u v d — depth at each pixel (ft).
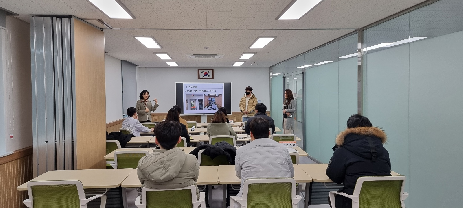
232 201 9.45
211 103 42.11
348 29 17.97
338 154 9.34
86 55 15.72
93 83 16.52
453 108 11.27
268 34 19.29
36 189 8.65
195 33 18.83
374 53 16.74
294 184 8.63
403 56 14.21
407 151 13.91
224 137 17.22
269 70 43.91
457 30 11.07
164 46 23.97
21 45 15.12
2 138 13.60
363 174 8.89
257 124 9.43
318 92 24.88
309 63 26.84
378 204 8.79
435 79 12.17
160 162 8.13
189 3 12.60
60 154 14.60
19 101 14.87
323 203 11.95
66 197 8.80
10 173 13.65
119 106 33.76
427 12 12.55
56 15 14.38
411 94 13.64
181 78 43.45
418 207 13.15
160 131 8.29
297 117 29.96
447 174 11.54
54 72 14.48
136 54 28.86
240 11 13.85
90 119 16.12
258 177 8.69
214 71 43.75
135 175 10.87
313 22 16.16
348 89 19.72
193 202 8.50
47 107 14.52
